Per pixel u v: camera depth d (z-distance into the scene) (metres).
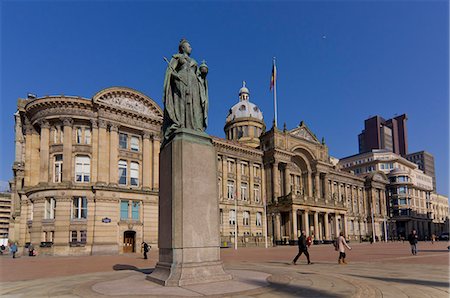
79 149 46.75
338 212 76.94
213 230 14.03
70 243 43.47
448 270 18.42
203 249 13.55
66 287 13.49
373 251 40.66
